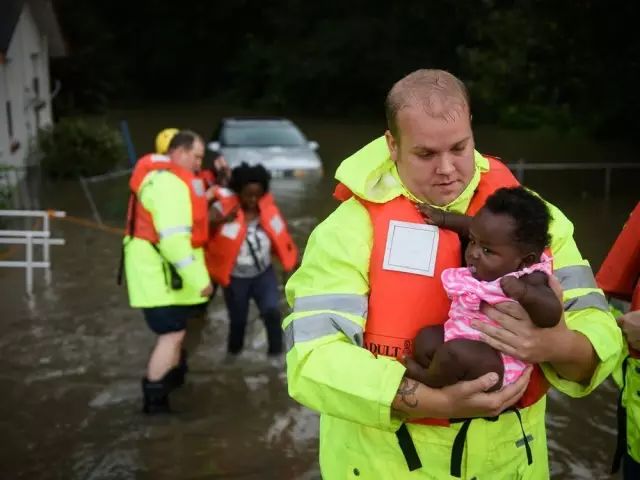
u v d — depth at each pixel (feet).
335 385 7.17
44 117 64.13
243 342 21.81
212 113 111.04
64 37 67.36
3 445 16.85
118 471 15.78
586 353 7.36
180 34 133.18
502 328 7.06
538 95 54.24
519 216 7.02
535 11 48.06
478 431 7.57
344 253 7.59
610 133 73.10
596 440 17.07
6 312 25.43
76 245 34.68
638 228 10.13
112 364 21.33
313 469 15.85
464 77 83.30
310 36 115.85
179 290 17.57
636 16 44.93
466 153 7.37
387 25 103.50
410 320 7.47
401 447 7.64
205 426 17.70
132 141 76.28
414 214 7.57
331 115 110.01
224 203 20.71
